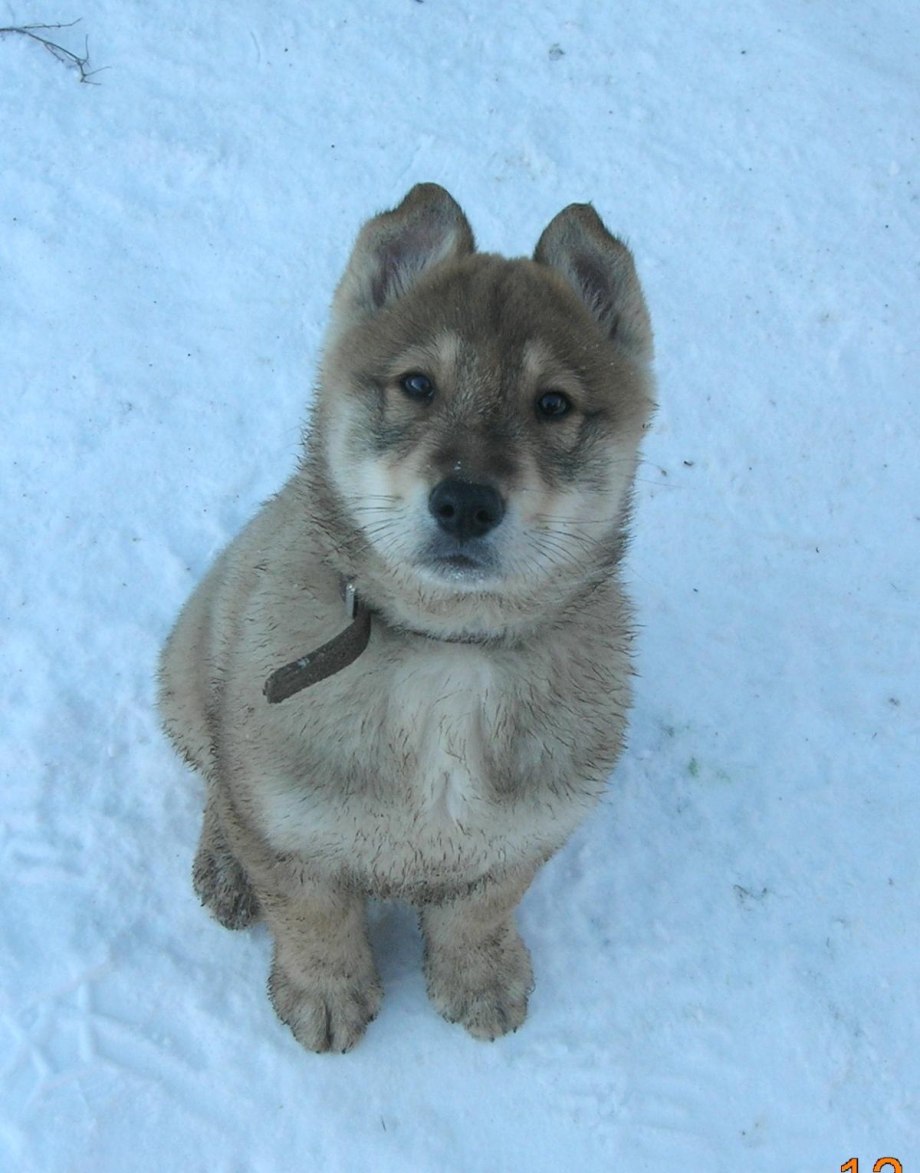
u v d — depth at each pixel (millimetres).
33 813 1273
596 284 1109
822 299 1641
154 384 1490
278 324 1537
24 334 1499
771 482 1499
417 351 1051
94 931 1234
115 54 1736
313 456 1088
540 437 1051
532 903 1282
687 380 1550
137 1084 1188
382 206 1656
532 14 1891
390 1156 1184
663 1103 1214
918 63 1911
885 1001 1260
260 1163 1175
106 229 1577
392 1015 1228
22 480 1427
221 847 1244
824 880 1305
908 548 1470
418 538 1034
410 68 1800
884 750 1364
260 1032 1212
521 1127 1200
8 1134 1164
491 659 1075
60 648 1349
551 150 1746
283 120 1718
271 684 1036
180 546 1413
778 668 1399
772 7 1945
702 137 1787
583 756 1101
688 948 1271
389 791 1076
